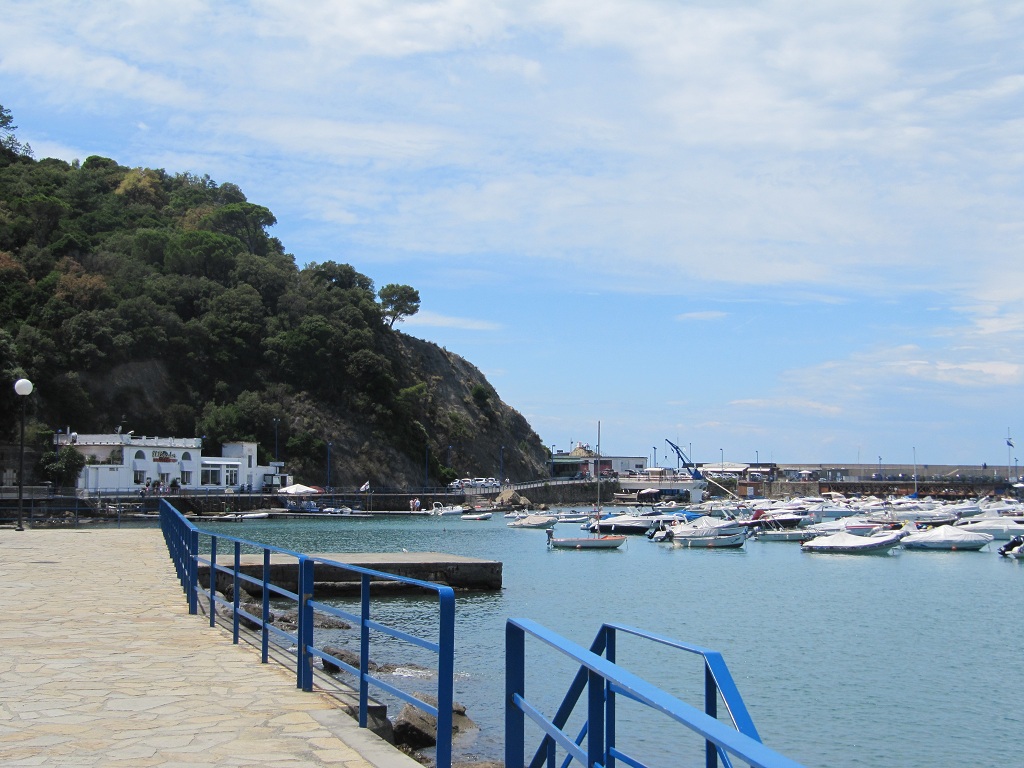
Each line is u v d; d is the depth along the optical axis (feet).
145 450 361.92
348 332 525.75
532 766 20.02
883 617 130.21
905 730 72.38
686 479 619.26
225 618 55.26
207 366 467.11
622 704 72.95
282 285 536.42
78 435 357.20
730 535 253.44
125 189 600.39
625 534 305.53
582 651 16.71
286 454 460.96
